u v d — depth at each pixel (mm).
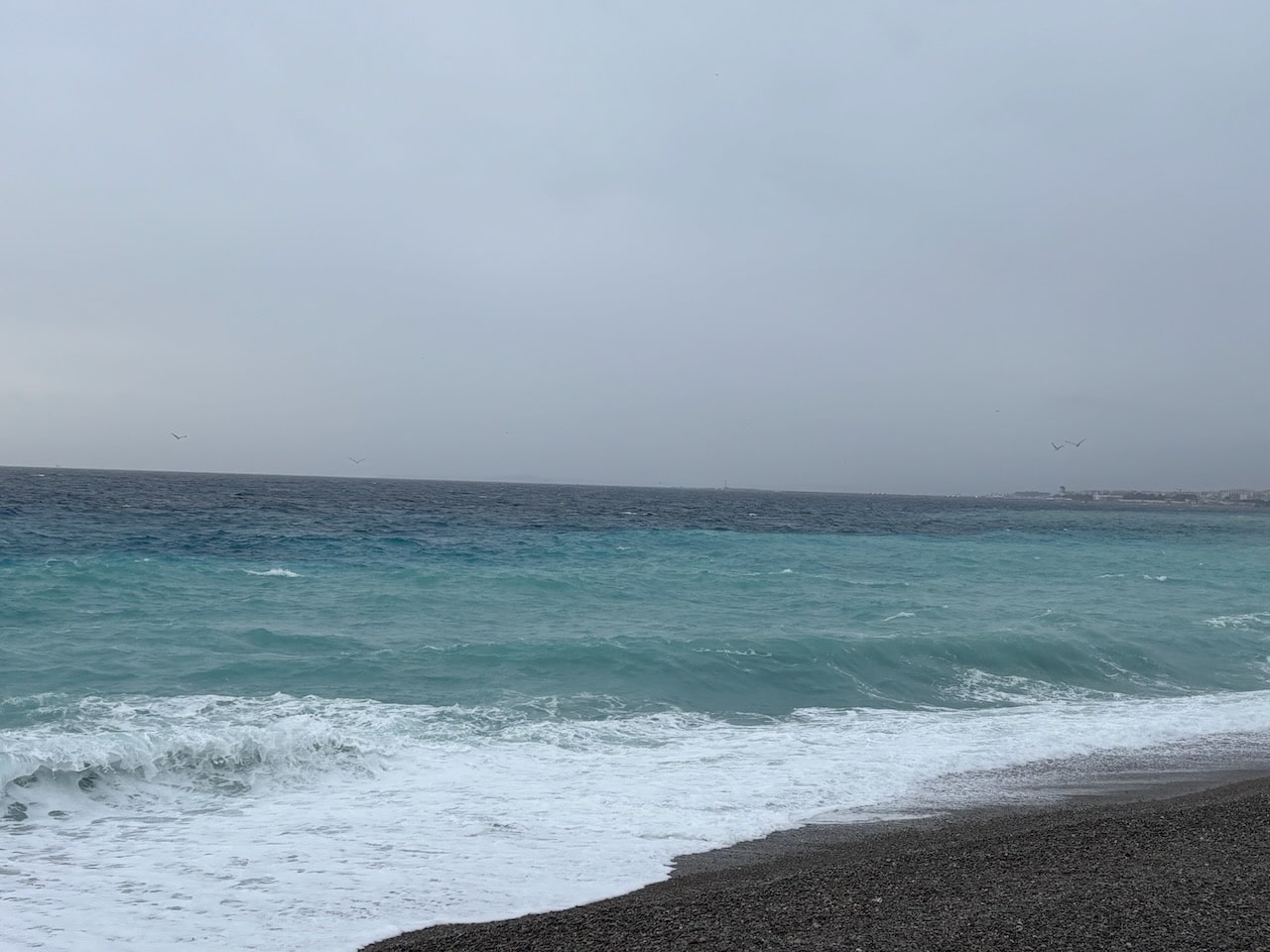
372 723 12180
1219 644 21812
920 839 8312
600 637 19188
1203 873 6785
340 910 6438
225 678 14375
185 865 7375
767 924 5871
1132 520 116625
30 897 6566
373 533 47219
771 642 18344
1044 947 5324
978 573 37938
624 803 9445
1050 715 14672
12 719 11383
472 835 8320
